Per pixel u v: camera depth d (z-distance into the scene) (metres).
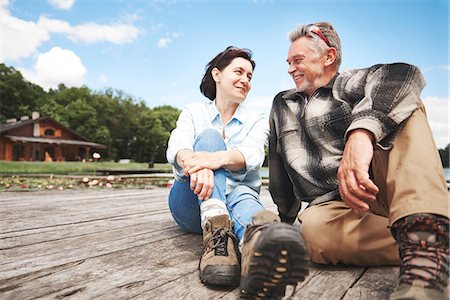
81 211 3.26
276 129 1.85
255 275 1.02
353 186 1.21
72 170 16.36
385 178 1.28
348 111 1.58
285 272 0.99
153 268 1.54
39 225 2.52
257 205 1.48
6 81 54.44
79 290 1.28
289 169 1.78
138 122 58.00
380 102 1.26
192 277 1.42
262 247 0.95
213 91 1.96
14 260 1.65
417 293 0.96
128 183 8.43
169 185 7.36
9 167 16.58
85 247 1.90
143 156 59.25
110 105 58.94
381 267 1.54
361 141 1.23
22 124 38.88
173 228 2.45
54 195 4.78
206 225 1.42
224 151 1.60
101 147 46.94
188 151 1.63
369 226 1.45
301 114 1.70
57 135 42.88
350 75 1.60
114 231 2.33
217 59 1.87
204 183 1.47
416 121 1.25
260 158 1.68
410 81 1.28
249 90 1.88
